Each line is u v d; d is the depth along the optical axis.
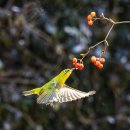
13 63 11.95
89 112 11.96
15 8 11.57
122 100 12.15
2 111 11.38
